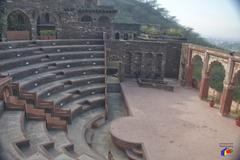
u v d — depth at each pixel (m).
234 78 25.55
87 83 29.45
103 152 18.84
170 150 17.55
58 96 24.17
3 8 32.16
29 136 15.57
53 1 36.44
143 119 23.28
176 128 21.75
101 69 31.78
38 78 24.28
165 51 37.97
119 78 36.72
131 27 54.41
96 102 27.00
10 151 11.98
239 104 31.75
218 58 28.41
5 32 31.88
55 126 19.34
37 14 35.56
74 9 38.25
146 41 37.72
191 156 16.89
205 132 21.34
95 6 53.19
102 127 23.84
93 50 35.47
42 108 20.55
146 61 38.56
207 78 30.97
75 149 17.03
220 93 34.62
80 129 21.08
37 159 11.58
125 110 28.20
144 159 16.72
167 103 28.92
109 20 52.69
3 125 15.12
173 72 42.31
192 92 34.78
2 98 17.52
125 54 38.44
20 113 17.17
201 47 32.50
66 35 38.06
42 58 29.03
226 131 21.86
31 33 35.53
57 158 13.17
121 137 19.22
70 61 30.81
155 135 19.92
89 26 38.44
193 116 25.22
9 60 24.72
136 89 33.78
